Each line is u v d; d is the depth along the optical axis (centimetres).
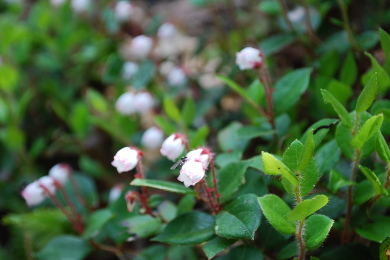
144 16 51
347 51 33
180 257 29
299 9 36
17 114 39
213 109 41
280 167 21
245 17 45
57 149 45
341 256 25
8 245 39
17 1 50
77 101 47
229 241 23
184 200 27
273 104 28
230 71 40
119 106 36
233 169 25
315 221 22
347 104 29
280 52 41
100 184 42
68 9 47
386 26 37
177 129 33
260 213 23
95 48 44
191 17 52
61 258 30
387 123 25
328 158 25
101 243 31
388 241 23
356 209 25
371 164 25
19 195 40
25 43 45
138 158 25
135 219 27
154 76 41
